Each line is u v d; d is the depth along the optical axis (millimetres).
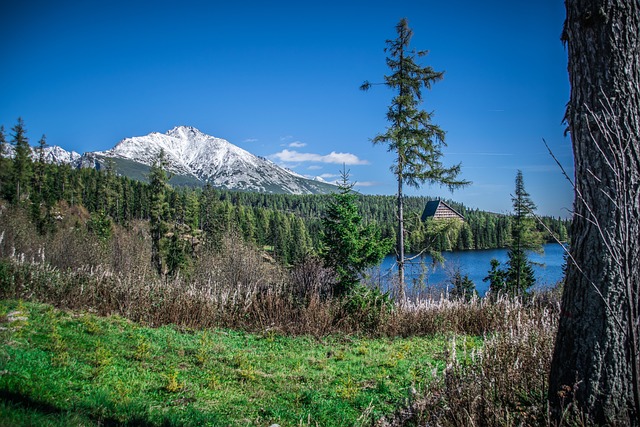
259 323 11633
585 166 3766
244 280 20562
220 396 5762
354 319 11586
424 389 5207
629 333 2914
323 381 6805
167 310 11680
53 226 41156
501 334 6324
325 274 12867
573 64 3908
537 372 4652
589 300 3689
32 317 9070
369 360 8297
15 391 4441
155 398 5418
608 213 3592
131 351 7664
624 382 3578
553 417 3787
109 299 12289
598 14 3656
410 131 17375
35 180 61375
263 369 7535
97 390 5152
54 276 12852
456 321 11492
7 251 21469
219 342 9578
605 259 3594
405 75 17625
